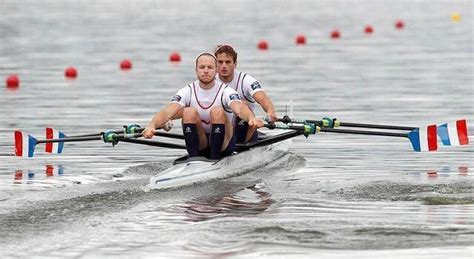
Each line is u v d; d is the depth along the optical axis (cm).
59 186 5122
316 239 3806
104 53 15438
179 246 3706
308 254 3597
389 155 6316
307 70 12612
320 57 14538
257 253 3606
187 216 4269
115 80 11594
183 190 4941
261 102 5778
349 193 4897
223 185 5131
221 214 4328
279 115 8319
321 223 4097
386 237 3847
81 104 9231
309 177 5462
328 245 3722
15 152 6019
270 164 5897
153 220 4169
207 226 4028
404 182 5225
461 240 3809
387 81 11181
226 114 5419
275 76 11844
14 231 3909
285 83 11025
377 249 3675
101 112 8606
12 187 5091
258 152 5816
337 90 10275
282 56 14738
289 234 3881
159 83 11225
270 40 17975
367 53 15162
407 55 14712
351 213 4353
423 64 13250
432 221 4162
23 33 19450
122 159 6200
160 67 13262
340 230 3962
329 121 5981
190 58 14562
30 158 6241
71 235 3866
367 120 7950
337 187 5088
